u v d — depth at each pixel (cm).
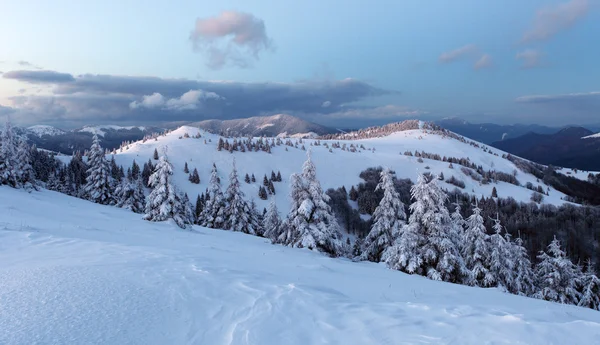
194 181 15562
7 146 4050
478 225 2409
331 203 13112
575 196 19325
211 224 4553
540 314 754
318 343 496
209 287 754
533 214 12519
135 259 1007
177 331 535
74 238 1395
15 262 930
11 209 2292
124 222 2531
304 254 1984
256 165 19562
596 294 2533
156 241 1734
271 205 4631
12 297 624
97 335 492
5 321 518
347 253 2638
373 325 553
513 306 920
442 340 483
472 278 2200
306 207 2412
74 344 459
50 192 4325
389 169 2820
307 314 610
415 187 2184
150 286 729
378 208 2795
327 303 678
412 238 2123
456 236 2150
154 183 2884
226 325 565
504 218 11325
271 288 768
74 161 11531
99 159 4838
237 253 1570
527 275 2658
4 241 1242
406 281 1339
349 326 554
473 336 490
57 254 1073
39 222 1931
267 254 1673
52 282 717
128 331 515
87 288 686
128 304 618
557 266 2631
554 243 2677
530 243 9156
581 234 9550
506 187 18925
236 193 4503
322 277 1148
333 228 2502
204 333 534
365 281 1186
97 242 1303
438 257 2081
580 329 500
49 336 475
